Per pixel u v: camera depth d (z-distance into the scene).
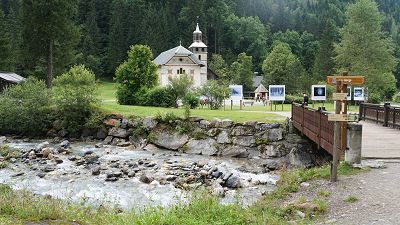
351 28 66.31
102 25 131.38
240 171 20.61
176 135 28.31
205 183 17.69
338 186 11.35
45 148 25.75
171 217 8.80
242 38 138.75
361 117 30.66
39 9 51.28
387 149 16.33
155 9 133.25
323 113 16.92
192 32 124.00
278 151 25.17
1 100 34.56
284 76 89.25
